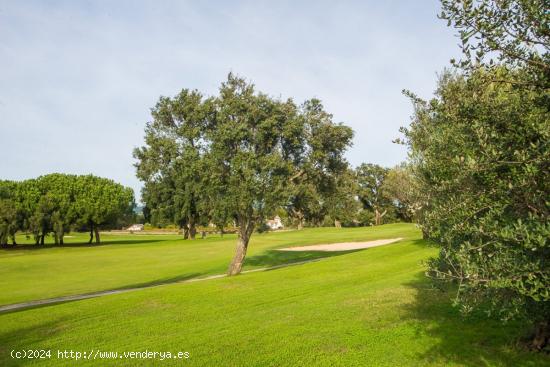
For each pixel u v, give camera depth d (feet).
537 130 15.24
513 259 14.71
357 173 304.91
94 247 197.67
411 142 27.86
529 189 15.10
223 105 76.54
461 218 16.83
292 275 68.64
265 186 72.69
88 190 226.99
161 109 82.64
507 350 26.27
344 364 26.30
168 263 125.59
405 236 158.71
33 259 145.59
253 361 27.86
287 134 75.20
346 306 40.42
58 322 44.01
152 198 194.59
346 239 158.51
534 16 15.25
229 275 82.64
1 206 203.31
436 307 37.11
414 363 25.61
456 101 19.74
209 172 73.00
